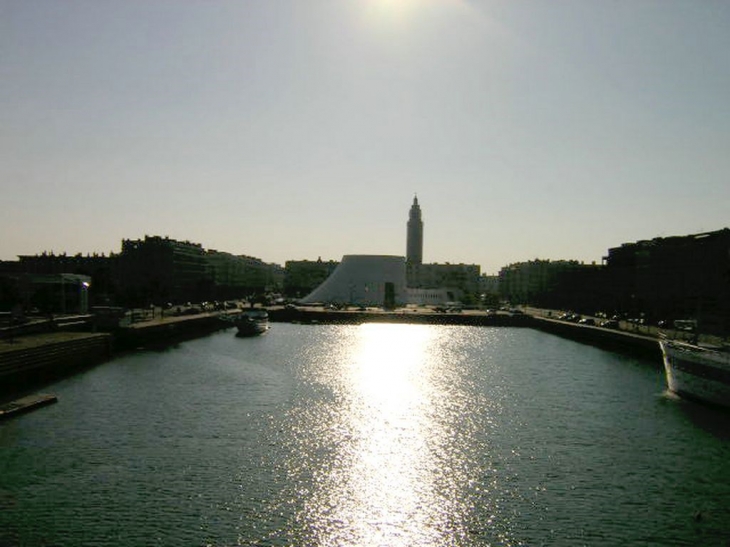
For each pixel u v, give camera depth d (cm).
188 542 4119
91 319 13525
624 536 4297
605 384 9819
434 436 6625
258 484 5134
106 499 4756
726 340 12850
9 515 4459
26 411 7350
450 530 4384
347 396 8644
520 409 7938
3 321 12938
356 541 4209
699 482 5281
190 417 7212
